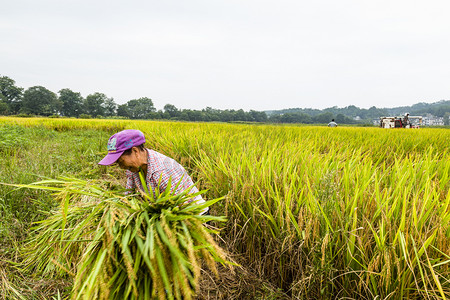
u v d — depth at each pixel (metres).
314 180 2.79
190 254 1.31
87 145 8.43
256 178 2.93
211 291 2.28
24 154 6.88
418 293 1.72
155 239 1.40
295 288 2.09
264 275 2.48
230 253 2.50
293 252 2.24
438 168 3.34
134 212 1.54
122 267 1.41
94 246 1.47
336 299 1.95
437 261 1.74
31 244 2.28
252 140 6.06
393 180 2.78
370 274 1.72
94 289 1.35
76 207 1.77
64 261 2.12
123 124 22.39
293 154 3.99
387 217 1.97
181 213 1.58
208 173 3.54
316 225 2.05
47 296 2.15
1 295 2.10
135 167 2.02
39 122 20.94
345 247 1.95
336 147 5.92
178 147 5.49
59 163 5.54
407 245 1.76
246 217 2.56
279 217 2.33
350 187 2.68
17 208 3.46
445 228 1.86
